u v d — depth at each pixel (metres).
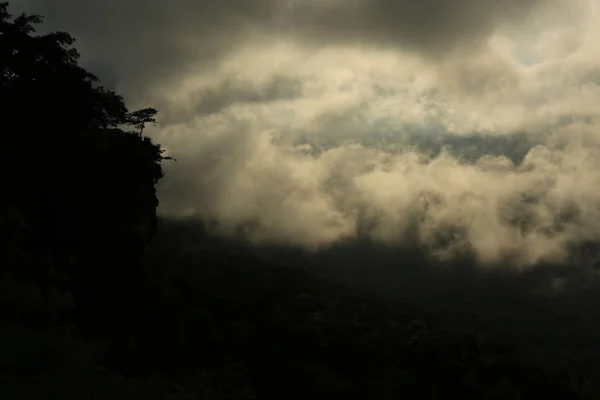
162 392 19.31
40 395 13.83
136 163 45.69
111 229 43.22
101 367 18.14
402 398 48.94
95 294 40.12
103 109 47.81
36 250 33.25
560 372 55.44
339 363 52.88
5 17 38.00
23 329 19.36
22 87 37.28
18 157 36.12
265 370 47.53
